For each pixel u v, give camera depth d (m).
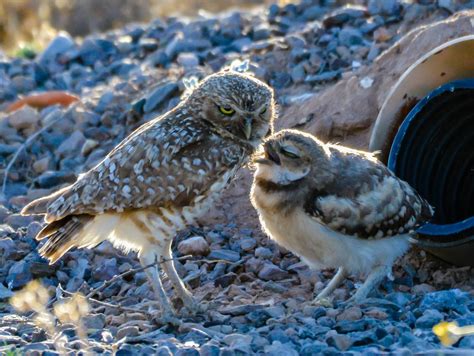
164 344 9.37
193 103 10.74
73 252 13.00
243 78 10.80
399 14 17.64
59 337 9.57
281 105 15.70
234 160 10.63
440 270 11.95
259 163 10.49
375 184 10.56
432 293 10.27
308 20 19.92
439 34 13.80
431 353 8.65
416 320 9.85
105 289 12.21
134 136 10.69
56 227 10.54
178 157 10.38
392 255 10.82
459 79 11.52
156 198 10.28
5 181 16.16
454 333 8.56
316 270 12.09
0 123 17.56
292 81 16.66
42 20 28.84
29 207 10.80
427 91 11.92
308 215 10.38
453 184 11.91
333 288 11.11
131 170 10.31
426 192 11.90
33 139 17.03
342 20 17.94
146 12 31.44
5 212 14.53
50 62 21.25
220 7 32.03
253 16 20.58
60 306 10.42
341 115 14.04
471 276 11.56
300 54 17.12
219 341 9.52
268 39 19.02
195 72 17.08
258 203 10.66
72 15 30.83
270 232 10.91
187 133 10.54
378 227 10.51
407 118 11.78
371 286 10.77
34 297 10.73
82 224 10.42
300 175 10.39
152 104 16.62
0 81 20.36
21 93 20.09
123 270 12.59
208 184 10.47
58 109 17.69
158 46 20.64
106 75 19.97
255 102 10.62
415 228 10.98
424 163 11.90
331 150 10.86
